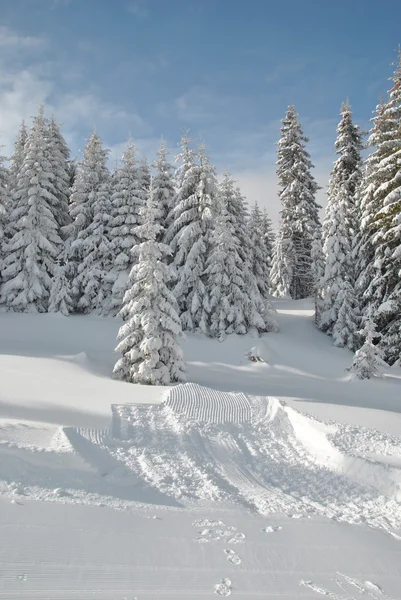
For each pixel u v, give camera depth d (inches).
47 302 1156.5
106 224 1210.6
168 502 241.0
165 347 684.7
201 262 1083.3
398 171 834.8
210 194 1117.1
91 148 1295.5
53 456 279.4
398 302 840.3
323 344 1053.2
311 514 240.7
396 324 854.5
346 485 303.0
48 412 426.0
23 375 615.2
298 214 1446.9
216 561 169.3
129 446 343.0
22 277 1117.1
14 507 195.8
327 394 676.1
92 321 1095.6
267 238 2097.7
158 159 1250.0
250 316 1044.5
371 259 972.6
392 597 154.9
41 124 1206.3
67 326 1038.4
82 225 1232.8
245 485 289.7
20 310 1116.5
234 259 1068.5
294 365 898.1
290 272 1519.4
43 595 134.3
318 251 1354.6
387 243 857.5
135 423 407.8
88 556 160.4
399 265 853.2
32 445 301.4
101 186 1226.6
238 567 166.2
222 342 990.4
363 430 414.9
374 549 197.2
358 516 248.2
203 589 147.9
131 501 232.5
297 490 289.9
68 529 180.2
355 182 1312.7
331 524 226.4
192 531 197.3
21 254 1135.6
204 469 308.7
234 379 781.9
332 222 1114.1
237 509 237.5
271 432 422.3
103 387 581.3
